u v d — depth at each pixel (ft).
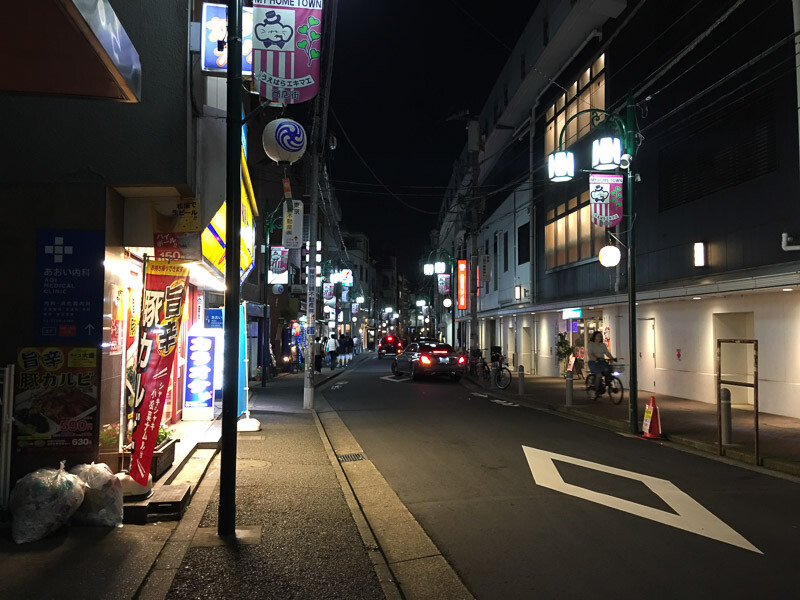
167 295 21.06
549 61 81.66
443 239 211.41
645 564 16.28
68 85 14.15
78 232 20.10
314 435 35.73
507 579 15.37
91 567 14.71
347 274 131.85
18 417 19.26
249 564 15.58
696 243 50.24
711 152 49.24
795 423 38.55
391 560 16.70
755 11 43.73
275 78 19.74
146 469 19.40
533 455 30.78
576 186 76.43
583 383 73.00
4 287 19.65
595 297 66.08
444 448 32.83
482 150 86.33
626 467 28.09
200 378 37.27
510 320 108.06
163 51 21.36
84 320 19.77
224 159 27.07
